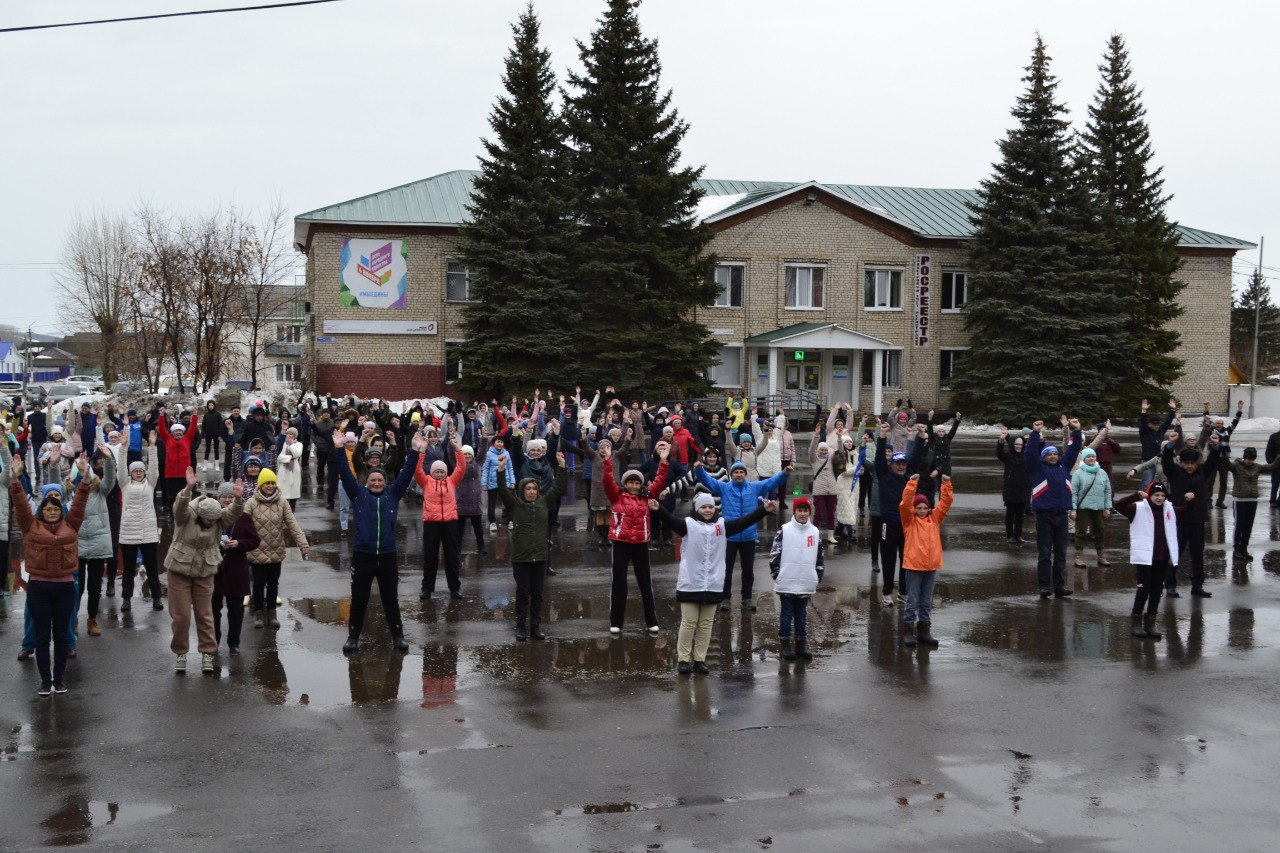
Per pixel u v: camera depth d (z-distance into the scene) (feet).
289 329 205.77
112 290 215.51
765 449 70.85
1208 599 47.60
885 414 163.32
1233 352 335.67
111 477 39.99
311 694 32.83
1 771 26.45
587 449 63.21
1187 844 22.57
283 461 67.36
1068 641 39.99
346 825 23.26
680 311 132.26
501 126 129.59
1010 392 150.71
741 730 29.66
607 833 22.89
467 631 40.70
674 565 54.29
